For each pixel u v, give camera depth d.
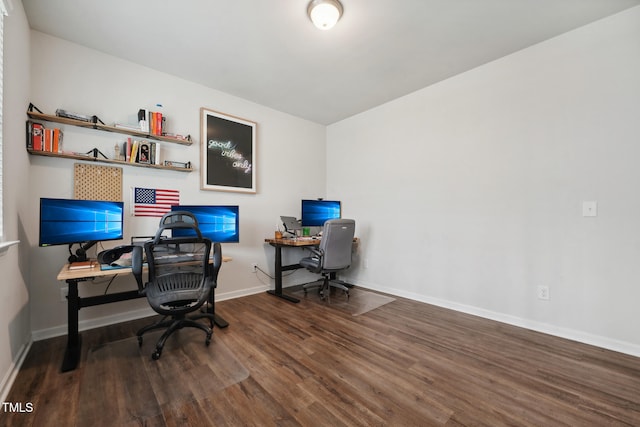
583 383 1.69
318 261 3.36
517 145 2.60
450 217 3.09
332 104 3.80
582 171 2.26
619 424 1.36
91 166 2.50
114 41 2.41
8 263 1.66
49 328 2.30
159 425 1.34
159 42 2.43
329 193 4.59
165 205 2.91
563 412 1.44
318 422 1.37
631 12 2.05
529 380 1.72
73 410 1.43
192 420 1.37
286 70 2.90
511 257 2.63
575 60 2.29
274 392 1.59
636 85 2.04
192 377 1.74
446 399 1.54
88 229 2.13
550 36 2.38
